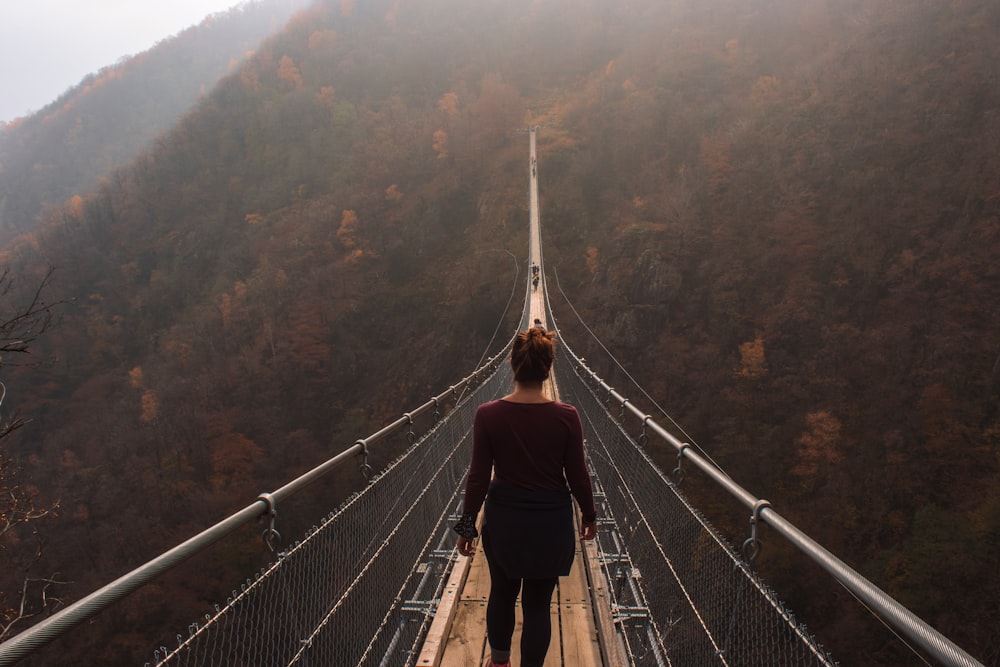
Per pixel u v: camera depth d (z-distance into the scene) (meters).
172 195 103.06
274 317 65.56
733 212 62.16
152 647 25.00
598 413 5.59
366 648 2.35
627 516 3.81
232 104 117.81
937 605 27.11
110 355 65.44
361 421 56.06
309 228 86.75
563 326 63.38
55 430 50.16
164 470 43.03
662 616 2.70
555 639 2.84
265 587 1.61
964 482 32.59
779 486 38.50
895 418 37.66
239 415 54.22
